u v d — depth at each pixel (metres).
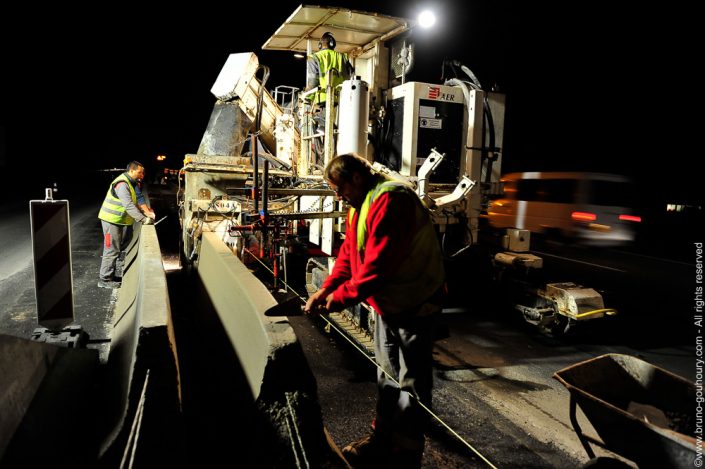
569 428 3.46
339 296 2.37
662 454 2.09
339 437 3.20
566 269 9.24
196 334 4.37
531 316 5.53
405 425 2.58
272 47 7.40
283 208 5.81
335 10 5.44
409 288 2.50
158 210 16.91
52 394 2.28
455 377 4.33
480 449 3.16
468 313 6.27
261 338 2.36
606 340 5.43
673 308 6.64
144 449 1.74
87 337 4.12
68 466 2.01
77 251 9.09
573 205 12.60
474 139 5.37
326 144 5.67
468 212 5.44
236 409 2.49
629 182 12.11
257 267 5.85
